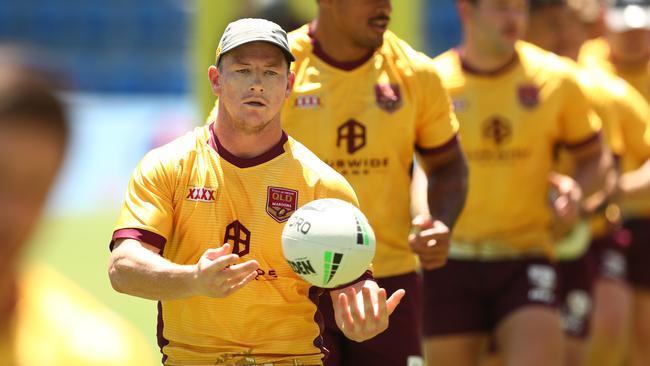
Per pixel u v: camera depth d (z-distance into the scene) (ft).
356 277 51.55
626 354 119.44
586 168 90.84
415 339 70.28
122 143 256.52
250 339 54.95
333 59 69.67
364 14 67.46
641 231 115.96
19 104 25.18
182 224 54.70
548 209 88.48
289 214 54.80
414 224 67.82
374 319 50.42
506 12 86.89
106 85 317.83
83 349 28.14
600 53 123.34
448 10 311.47
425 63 70.79
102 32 321.93
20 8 325.83
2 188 25.31
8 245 25.73
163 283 50.21
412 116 69.92
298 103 69.46
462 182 71.51
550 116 88.43
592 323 109.91
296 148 56.18
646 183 104.94
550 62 89.81
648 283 115.96
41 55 27.55
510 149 87.92
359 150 69.36
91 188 252.21
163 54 320.50
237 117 53.83
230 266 48.88
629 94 107.45
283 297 54.95
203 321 54.65
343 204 52.26
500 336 86.12
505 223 87.20
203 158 55.06
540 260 86.89
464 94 88.74
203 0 128.57
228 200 54.60
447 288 87.56
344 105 69.41
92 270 177.47
